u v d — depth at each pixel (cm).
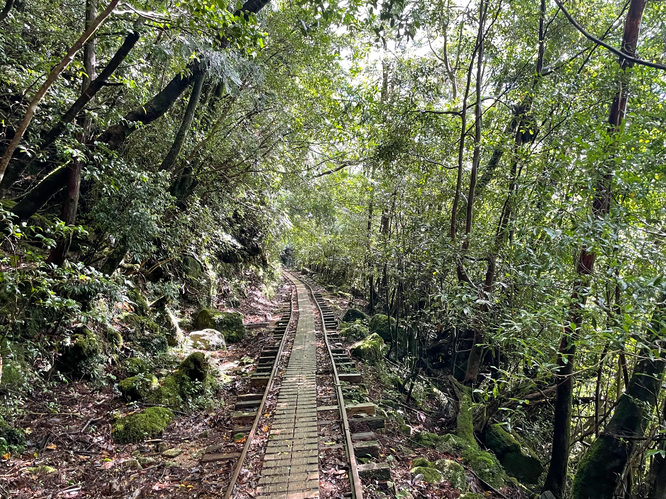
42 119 631
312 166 1327
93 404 621
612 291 452
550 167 533
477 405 761
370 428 630
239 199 1259
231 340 1166
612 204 382
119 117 610
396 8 442
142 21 522
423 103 805
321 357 975
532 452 796
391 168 873
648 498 564
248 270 1950
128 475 469
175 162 914
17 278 465
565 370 584
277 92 1038
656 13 658
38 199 596
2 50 558
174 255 974
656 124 489
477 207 843
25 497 402
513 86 816
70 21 751
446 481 520
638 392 555
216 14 438
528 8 783
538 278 439
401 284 1030
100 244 773
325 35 960
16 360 560
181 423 627
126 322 855
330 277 2877
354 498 411
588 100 638
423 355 1116
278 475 452
